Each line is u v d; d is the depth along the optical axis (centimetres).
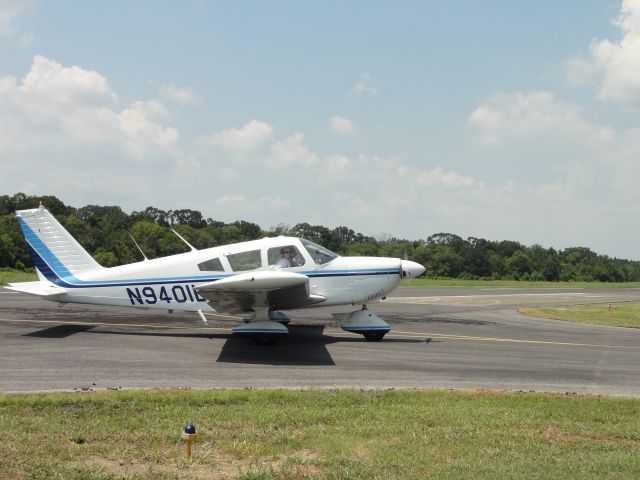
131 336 1181
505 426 588
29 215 1244
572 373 931
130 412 591
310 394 690
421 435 545
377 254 5531
